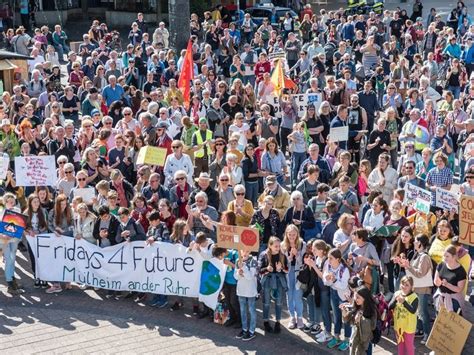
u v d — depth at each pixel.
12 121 22.00
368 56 30.42
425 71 27.20
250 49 29.34
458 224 14.41
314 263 13.12
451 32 32.38
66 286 15.58
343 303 12.52
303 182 16.42
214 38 34.06
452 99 21.84
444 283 12.84
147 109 21.11
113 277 14.99
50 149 18.86
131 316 14.44
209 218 14.75
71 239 15.24
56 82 26.34
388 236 13.96
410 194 14.85
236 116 20.23
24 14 46.38
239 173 17.20
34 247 15.40
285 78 23.45
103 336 13.62
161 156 17.38
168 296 15.38
